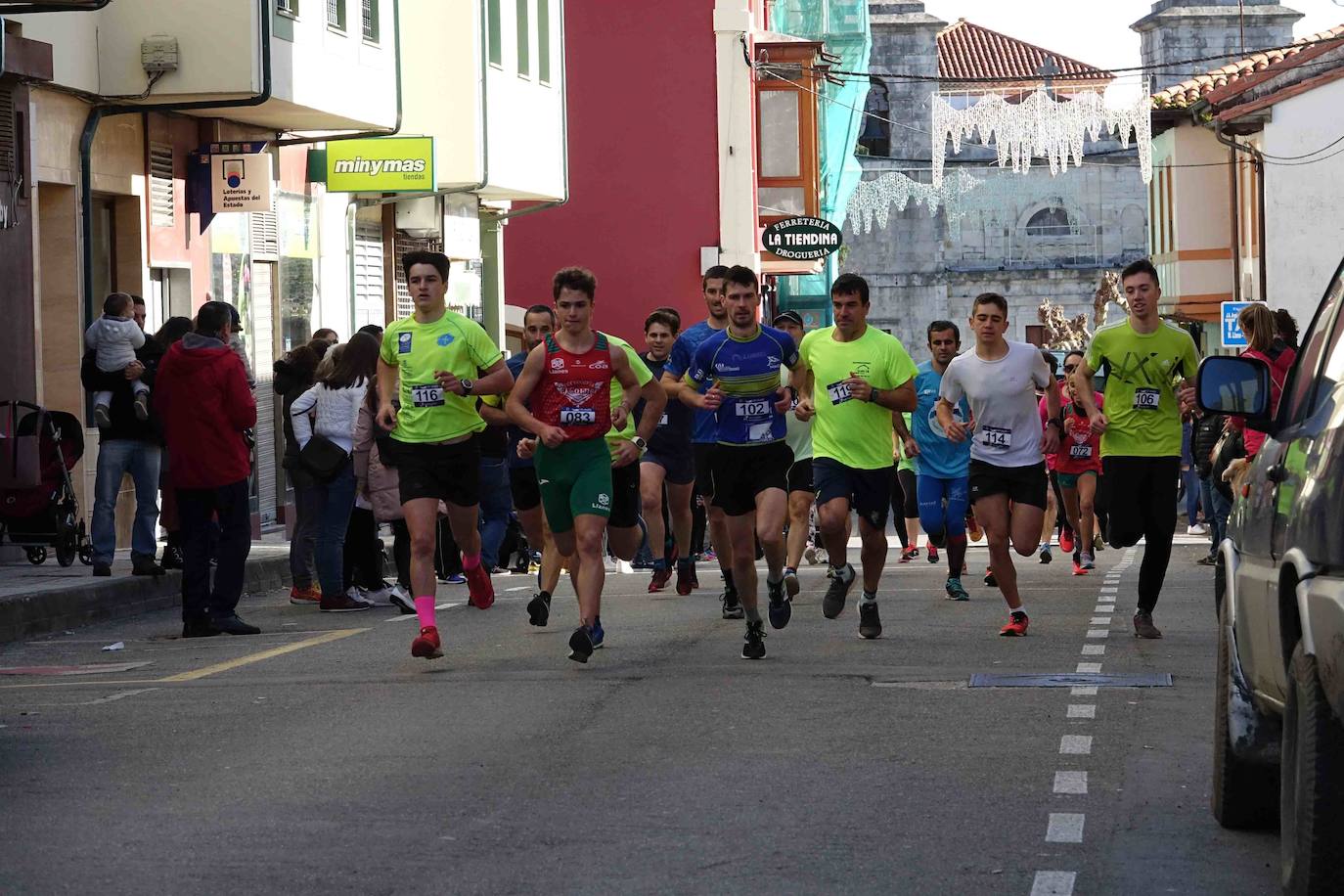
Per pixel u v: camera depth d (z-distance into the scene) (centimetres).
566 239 4866
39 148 2428
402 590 1841
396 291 3759
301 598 1998
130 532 2580
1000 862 792
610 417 1363
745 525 1391
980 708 1164
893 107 10269
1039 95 8050
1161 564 1525
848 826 859
